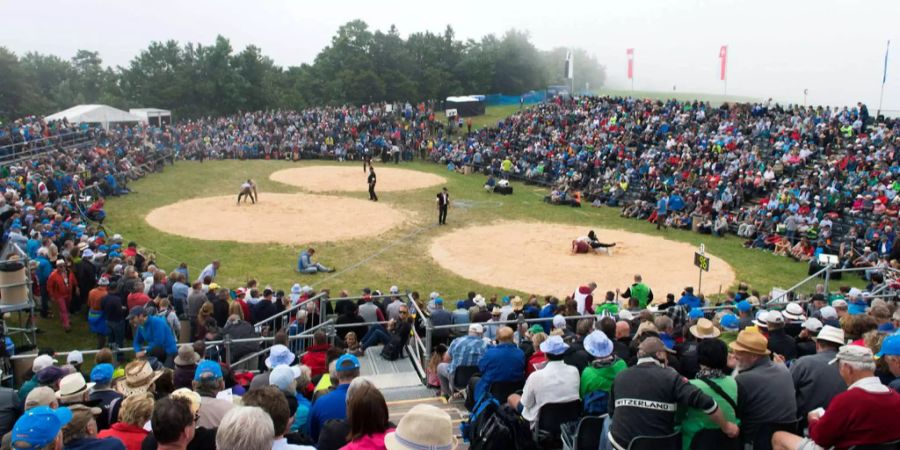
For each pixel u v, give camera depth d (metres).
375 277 25.69
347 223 34.75
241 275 25.41
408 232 33.25
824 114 45.38
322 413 7.27
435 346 14.41
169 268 25.75
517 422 7.50
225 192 42.56
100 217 32.97
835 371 7.32
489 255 29.20
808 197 33.72
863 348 5.88
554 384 8.09
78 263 19.73
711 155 42.84
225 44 95.38
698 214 35.34
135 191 41.50
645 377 6.57
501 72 115.44
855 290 16.73
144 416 6.82
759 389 6.58
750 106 51.47
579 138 53.34
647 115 54.72
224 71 94.62
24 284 15.99
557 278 25.89
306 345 15.82
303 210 37.62
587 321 11.05
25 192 31.00
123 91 107.56
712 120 49.91
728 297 21.17
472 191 46.19
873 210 32.00
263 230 32.56
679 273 27.02
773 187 37.72
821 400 7.27
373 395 5.49
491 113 89.06
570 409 8.17
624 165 45.09
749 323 11.80
